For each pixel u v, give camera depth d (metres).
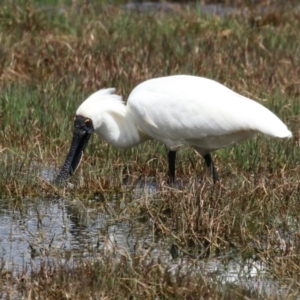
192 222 11.71
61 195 13.24
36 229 11.95
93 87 17.73
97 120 13.48
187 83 13.27
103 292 9.56
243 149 14.60
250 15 23.36
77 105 16.52
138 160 14.38
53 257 10.88
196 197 12.15
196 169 14.21
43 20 21.64
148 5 26.30
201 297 9.66
